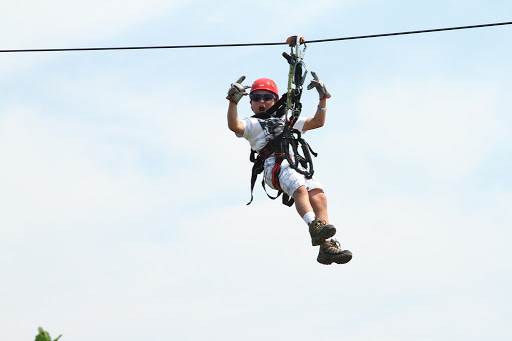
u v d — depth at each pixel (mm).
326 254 23609
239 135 25062
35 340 10086
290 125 24797
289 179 24047
